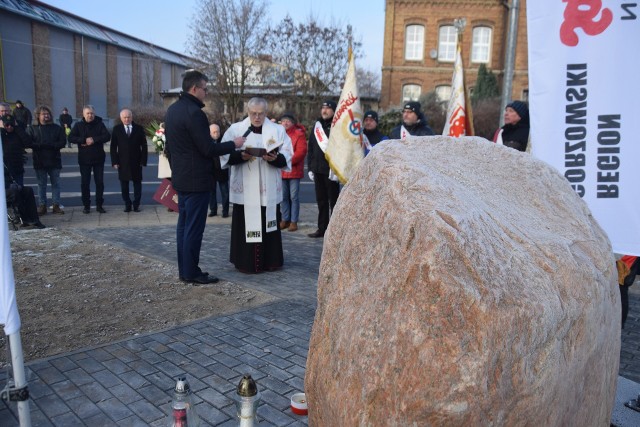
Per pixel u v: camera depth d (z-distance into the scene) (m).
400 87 31.31
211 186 5.43
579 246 2.02
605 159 3.22
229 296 5.17
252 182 5.82
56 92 34.84
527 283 1.67
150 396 3.23
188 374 3.52
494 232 1.79
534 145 3.33
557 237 1.98
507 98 9.83
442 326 1.54
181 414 2.52
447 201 1.79
